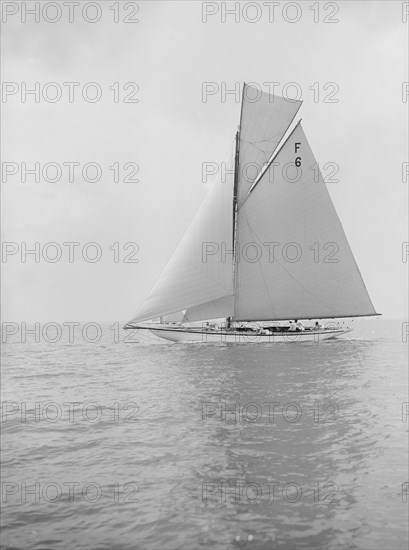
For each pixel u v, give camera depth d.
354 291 43.97
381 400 16.61
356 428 12.91
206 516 7.98
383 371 24.38
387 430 12.65
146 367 28.77
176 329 44.19
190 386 20.77
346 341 47.06
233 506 8.34
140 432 13.06
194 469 10.11
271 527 7.58
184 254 39.19
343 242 43.38
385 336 60.22
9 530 7.59
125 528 7.62
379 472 9.69
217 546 7.05
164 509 8.23
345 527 7.53
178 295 38.75
